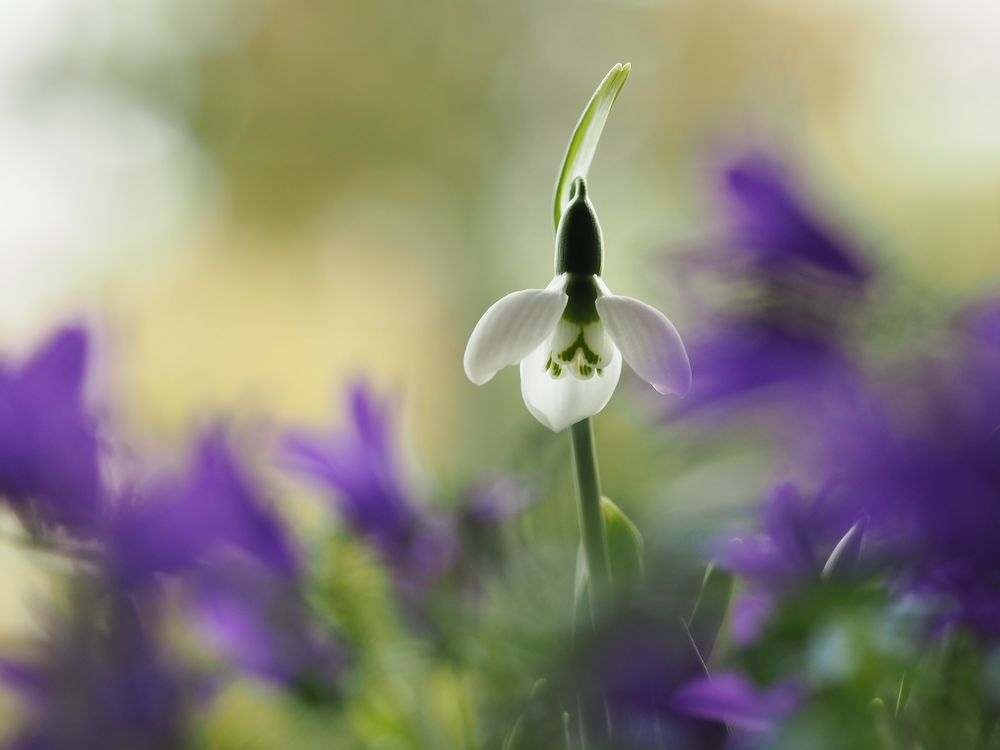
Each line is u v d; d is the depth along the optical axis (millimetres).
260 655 367
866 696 331
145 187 2963
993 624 326
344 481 390
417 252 2998
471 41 2982
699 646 340
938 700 339
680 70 2697
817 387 327
